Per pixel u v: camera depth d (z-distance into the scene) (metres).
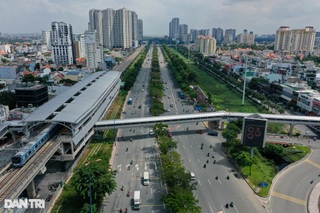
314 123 159.38
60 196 95.12
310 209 92.38
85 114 128.62
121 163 122.25
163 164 114.81
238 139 137.50
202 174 114.00
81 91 173.50
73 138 115.19
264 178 111.00
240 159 118.19
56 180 107.50
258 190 101.81
